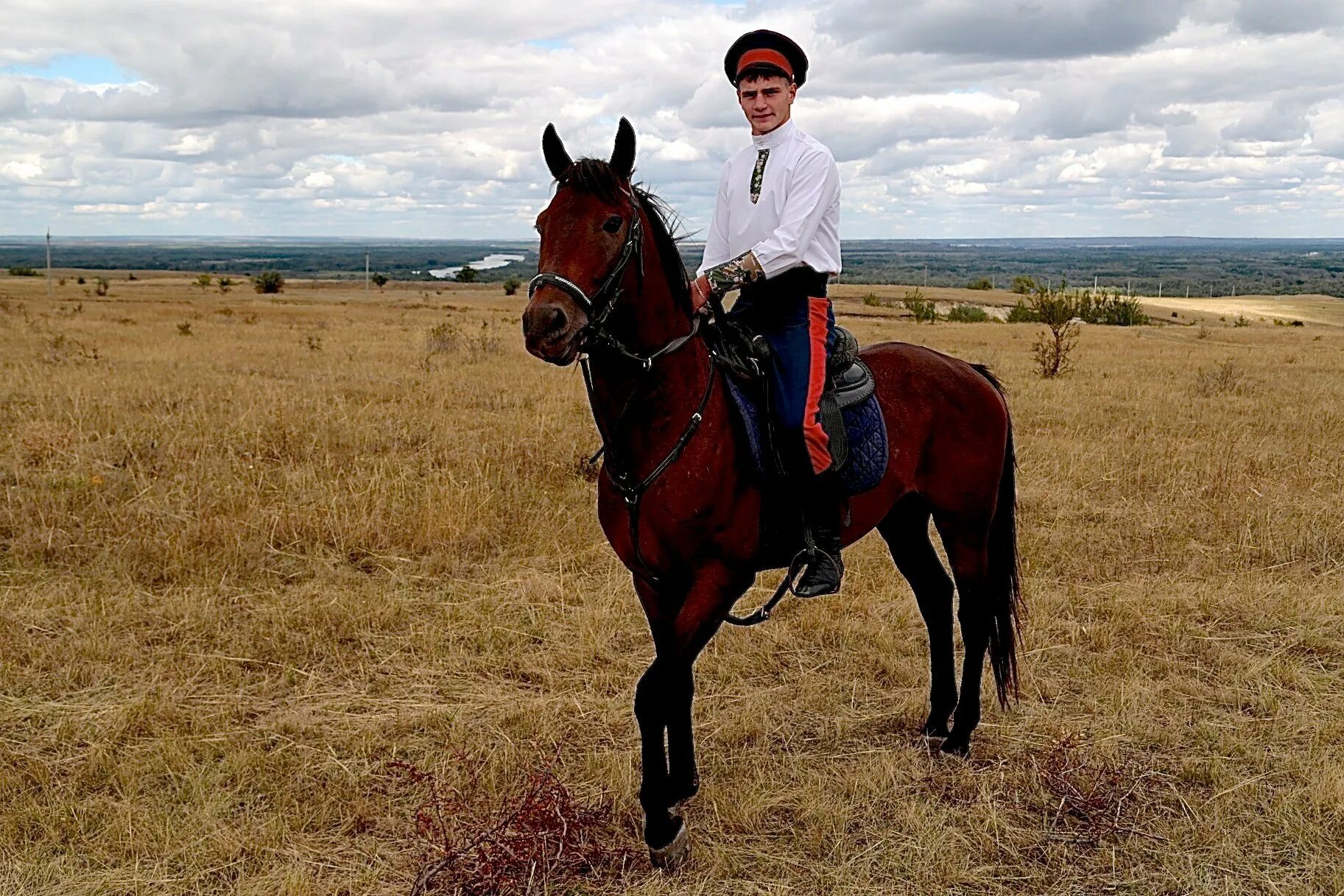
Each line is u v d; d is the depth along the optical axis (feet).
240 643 16.94
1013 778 13.64
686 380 10.87
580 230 9.65
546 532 22.81
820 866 11.61
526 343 9.48
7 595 18.15
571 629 18.12
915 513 14.82
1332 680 16.72
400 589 19.71
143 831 11.66
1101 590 20.71
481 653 17.21
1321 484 28.63
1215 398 48.49
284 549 21.26
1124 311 160.66
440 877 11.01
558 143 10.78
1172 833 12.28
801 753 14.30
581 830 11.76
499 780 13.20
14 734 13.83
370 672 16.33
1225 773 13.56
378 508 22.61
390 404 37.58
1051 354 62.23
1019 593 15.11
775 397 11.61
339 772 13.16
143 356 56.08
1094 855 11.95
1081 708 15.74
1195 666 17.21
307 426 31.12
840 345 12.78
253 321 100.01
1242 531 24.03
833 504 12.25
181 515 21.83
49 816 11.86
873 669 17.17
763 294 12.10
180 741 13.71
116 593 18.63
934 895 11.18
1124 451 33.01
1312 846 11.98
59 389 37.81
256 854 11.42
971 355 75.36
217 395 37.86
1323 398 49.14
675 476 10.86
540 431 31.78
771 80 11.70
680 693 11.94
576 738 14.44
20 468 25.22
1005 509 14.80
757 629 18.35
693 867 11.61
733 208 12.25
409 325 96.68
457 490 24.08
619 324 10.28
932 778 13.66
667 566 11.38
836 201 11.80
